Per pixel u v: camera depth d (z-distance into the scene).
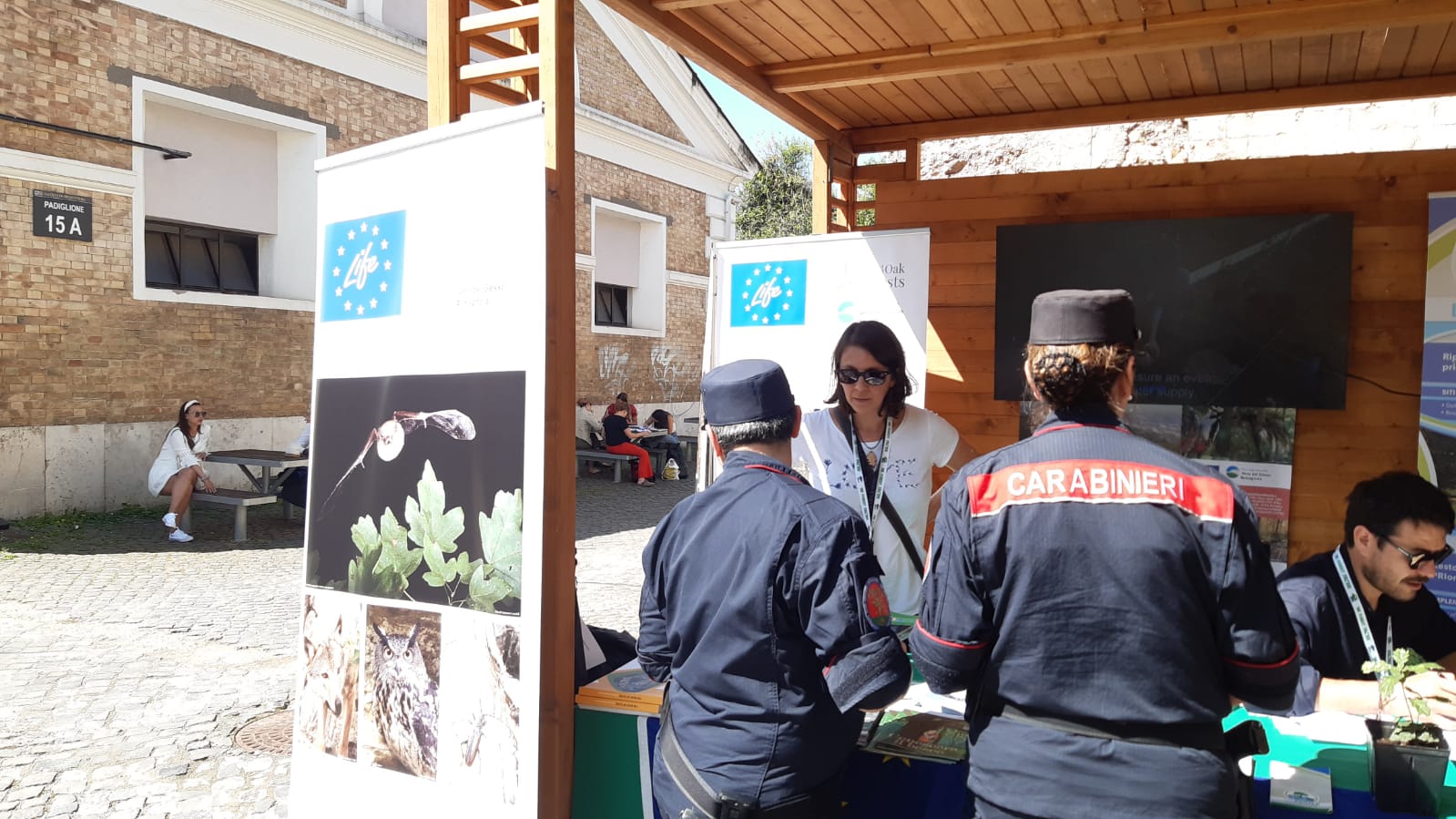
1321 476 4.61
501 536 2.58
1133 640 1.64
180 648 5.77
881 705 1.95
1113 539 1.66
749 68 4.36
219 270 11.48
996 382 5.22
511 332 2.56
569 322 2.64
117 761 4.14
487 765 2.60
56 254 9.38
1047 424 1.84
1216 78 4.61
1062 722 1.70
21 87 9.05
